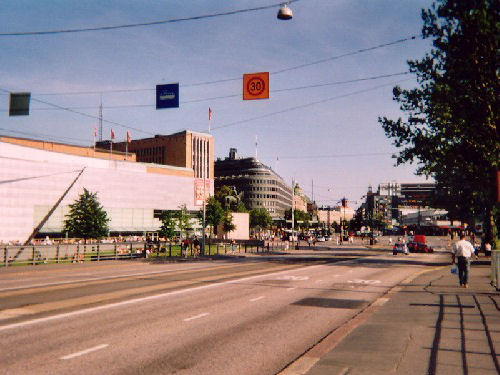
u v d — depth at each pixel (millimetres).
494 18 26391
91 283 18234
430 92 32812
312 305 12945
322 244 90812
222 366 6938
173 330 9453
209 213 90688
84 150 115875
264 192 191625
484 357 6770
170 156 162500
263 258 41312
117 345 8117
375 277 21859
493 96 27469
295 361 6781
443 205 51719
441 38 28625
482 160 30719
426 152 33688
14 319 10430
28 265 27047
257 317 11047
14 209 80000
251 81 18562
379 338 8102
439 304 12312
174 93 20312
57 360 7113
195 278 20609
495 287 16359
